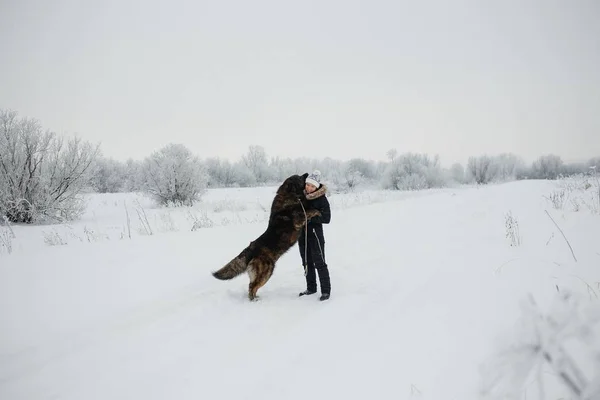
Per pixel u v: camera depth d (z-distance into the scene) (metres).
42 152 15.12
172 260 6.83
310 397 2.82
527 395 2.37
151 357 3.52
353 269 6.21
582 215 7.07
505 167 59.12
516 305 3.57
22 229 12.96
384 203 17.05
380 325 3.86
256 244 5.18
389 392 2.77
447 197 16.88
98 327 4.14
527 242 5.85
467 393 2.54
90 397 2.94
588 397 1.75
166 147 22.78
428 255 6.29
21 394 2.98
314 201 5.15
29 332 4.03
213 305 4.74
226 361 3.42
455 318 3.63
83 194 17.64
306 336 3.82
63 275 5.95
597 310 2.00
